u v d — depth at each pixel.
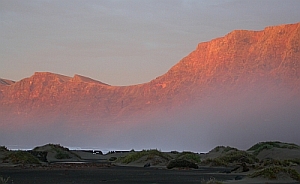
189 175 38.41
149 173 41.00
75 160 77.31
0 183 27.92
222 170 47.50
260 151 67.94
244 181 30.23
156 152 64.88
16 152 60.41
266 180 30.48
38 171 42.28
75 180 32.00
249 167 44.09
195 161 63.06
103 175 37.69
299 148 69.75
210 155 76.44
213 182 29.11
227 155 63.59
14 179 32.28
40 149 81.06
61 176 35.81
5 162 56.84
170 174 39.81
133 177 35.50
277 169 31.39
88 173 40.12
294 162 46.75
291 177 30.91
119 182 30.59
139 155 64.25
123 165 59.53
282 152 64.75
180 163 50.38
